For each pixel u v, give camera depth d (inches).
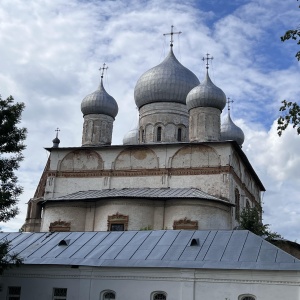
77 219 1633.9
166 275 975.6
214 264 959.6
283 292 903.1
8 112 883.4
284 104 799.1
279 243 1643.7
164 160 1743.4
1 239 1213.1
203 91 1893.5
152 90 2079.2
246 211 1684.3
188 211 1552.7
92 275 1020.5
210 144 1713.8
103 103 2076.8
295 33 781.9
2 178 867.4
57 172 1820.9
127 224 1556.3
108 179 1770.4
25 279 1065.5
